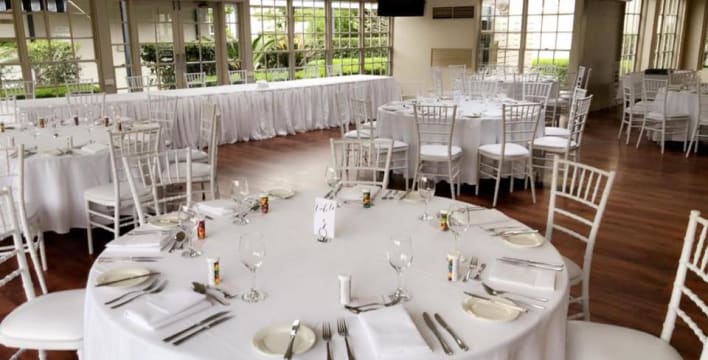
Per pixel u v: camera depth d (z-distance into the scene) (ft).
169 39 26.45
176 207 14.28
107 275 5.86
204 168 14.16
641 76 26.40
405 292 5.56
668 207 15.35
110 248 6.59
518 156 15.52
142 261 6.30
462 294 5.56
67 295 7.05
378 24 35.58
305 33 32.01
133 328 4.94
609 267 11.50
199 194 16.16
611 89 34.06
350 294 5.44
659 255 12.12
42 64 23.20
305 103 26.07
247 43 28.99
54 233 13.11
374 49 35.73
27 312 6.64
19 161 8.96
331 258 6.38
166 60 26.55
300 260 6.32
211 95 22.26
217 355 4.57
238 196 7.64
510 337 4.83
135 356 4.82
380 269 6.10
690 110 21.90
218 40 28.22
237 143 23.49
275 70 30.91
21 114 17.01
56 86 23.70
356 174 17.31
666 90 21.68
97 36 24.22
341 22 33.60
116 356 5.02
